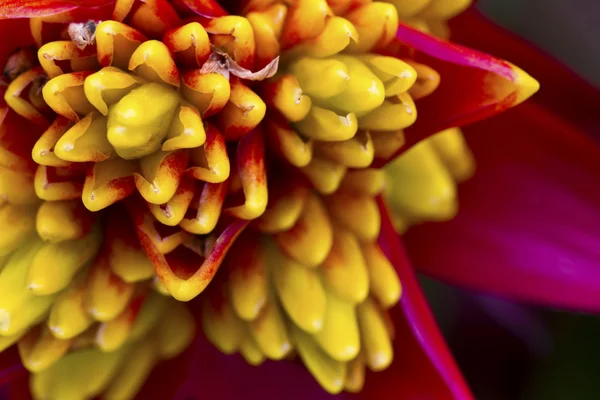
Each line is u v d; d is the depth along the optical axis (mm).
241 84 254
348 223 272
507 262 304
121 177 252
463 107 264
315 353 275
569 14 334
